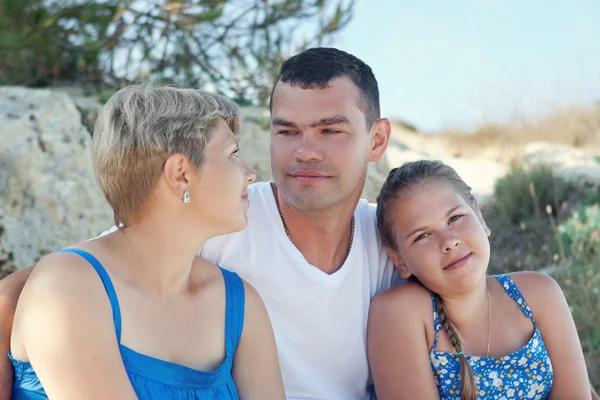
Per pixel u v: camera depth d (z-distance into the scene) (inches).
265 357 86.6
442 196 95.5
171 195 77.5
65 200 153.1
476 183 289.9
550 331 99.4
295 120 94.7
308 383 99.3
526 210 239.1
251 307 86.8
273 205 99.7
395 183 98.0
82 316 71.9
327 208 95.3
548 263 207.5
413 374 94.7
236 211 80.1
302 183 94.4
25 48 232.5
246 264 97.7
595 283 167.5
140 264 79.3
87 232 155.6
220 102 80.8
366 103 97.5
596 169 259.8
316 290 98.2
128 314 76.7
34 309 72.2
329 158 94.2
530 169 258.1
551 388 99.3
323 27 257.0
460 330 98.5
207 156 78.2
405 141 418.9
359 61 98.8
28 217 149.8
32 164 152.5
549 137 400.5
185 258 80.4
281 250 98.3
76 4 242.1
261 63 253.8
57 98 171.5
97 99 220.8
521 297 100.3
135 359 75.8
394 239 99.0
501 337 98.3
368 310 101.5
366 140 98.6
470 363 95.2
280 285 98.0
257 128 211.0
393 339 95.6
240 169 80.5
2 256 145.9
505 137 421.7
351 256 100.2
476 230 95.3
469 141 432.5
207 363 81.7
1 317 79.6
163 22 251.8
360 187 99.5
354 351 100.7
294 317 98.5
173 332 79.7
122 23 249.3
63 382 70.6
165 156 76.4
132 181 77.2
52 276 73.4
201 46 254.2
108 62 245.0
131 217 78.7
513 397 95.7
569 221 201.0
